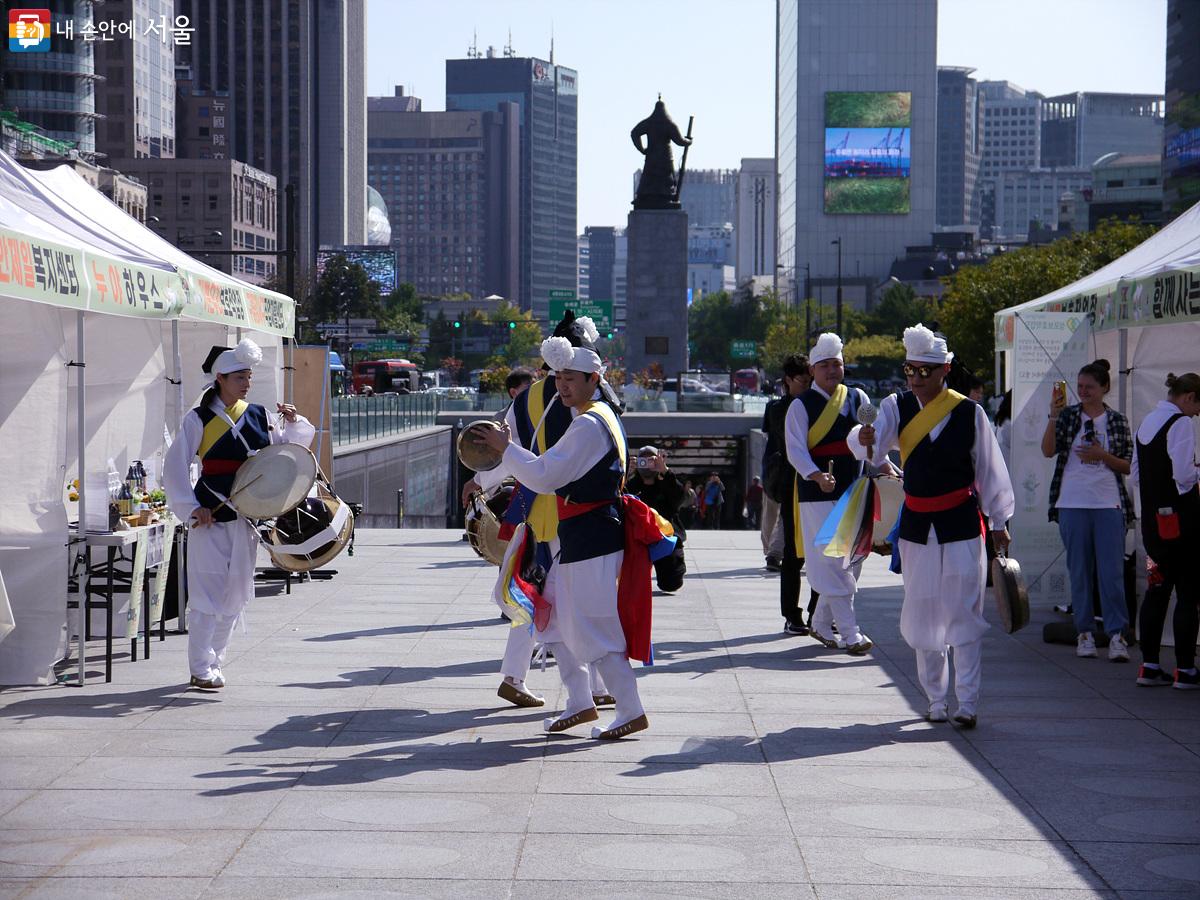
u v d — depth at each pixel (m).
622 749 6.75
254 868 4.89
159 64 145.00
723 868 4.93
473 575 14.10
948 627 7.31
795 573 10.47
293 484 8.05
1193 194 99.69
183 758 6.48
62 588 8.24
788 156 177.38
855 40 165.50
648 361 50.56
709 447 53.94
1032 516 10.98
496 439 6.67
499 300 172.88
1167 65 104.38
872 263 166.88
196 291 10.16
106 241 9.28
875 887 4.74
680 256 50.06
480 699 7.93
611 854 5.08
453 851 5.10
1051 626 10.17
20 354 8.16
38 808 5.64
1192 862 5.04
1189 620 8.34
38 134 99.19
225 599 8.15
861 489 8.28
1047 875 4.88
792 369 10.39
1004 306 57.84
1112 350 11.30
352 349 105.56
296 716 7.43
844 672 8.93
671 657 9.48
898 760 6.57
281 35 179.75
